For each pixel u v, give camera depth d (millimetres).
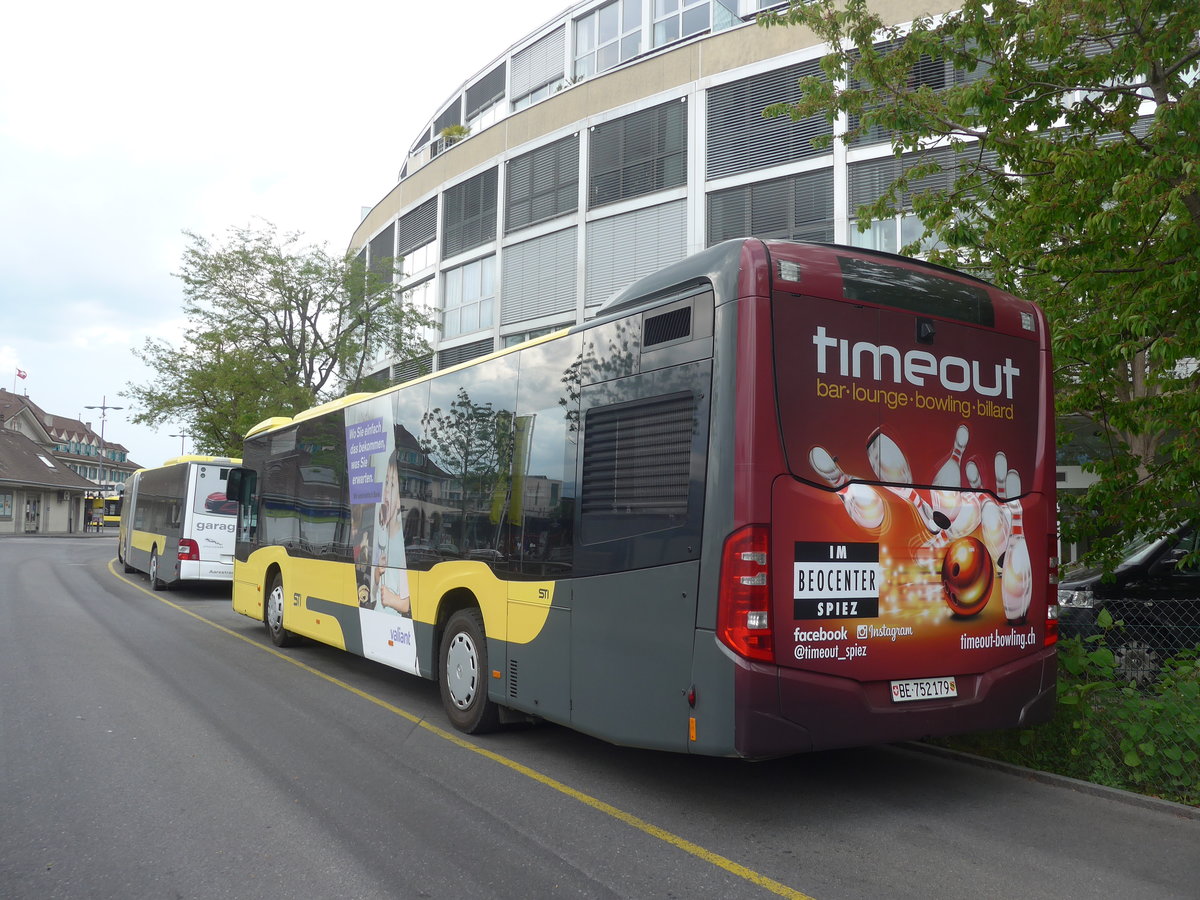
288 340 28047
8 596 17969
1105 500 7785
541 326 24469
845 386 4855
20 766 5926
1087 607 8234
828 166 18812
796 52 19438
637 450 5215
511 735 6973
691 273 5027
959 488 5176
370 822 4879
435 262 29422
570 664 5629
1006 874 4172
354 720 7457
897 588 4879
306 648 11547
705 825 4859
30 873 4152
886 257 5199
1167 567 8430
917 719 4867
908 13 17312
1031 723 5293
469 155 27766
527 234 25094
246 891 3955
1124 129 7234
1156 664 7199
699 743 4578
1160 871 4215
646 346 5242
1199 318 6570
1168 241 6645
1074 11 6945
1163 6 6676
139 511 24641
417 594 7781
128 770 5852
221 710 7738
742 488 4531
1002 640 5234
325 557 9938
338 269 27641
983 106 7453
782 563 4547
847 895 3928
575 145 23797
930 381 5152
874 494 4855
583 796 5383
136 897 3896
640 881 4074
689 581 4727
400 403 8430
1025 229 7664
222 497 18984
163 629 13312
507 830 4766
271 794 5379
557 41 26688
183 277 26812
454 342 28172
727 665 4480
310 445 10688
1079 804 5254
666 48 21891
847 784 5652
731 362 4660
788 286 4770
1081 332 7398
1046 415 5605
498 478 6660
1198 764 5336
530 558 6145
